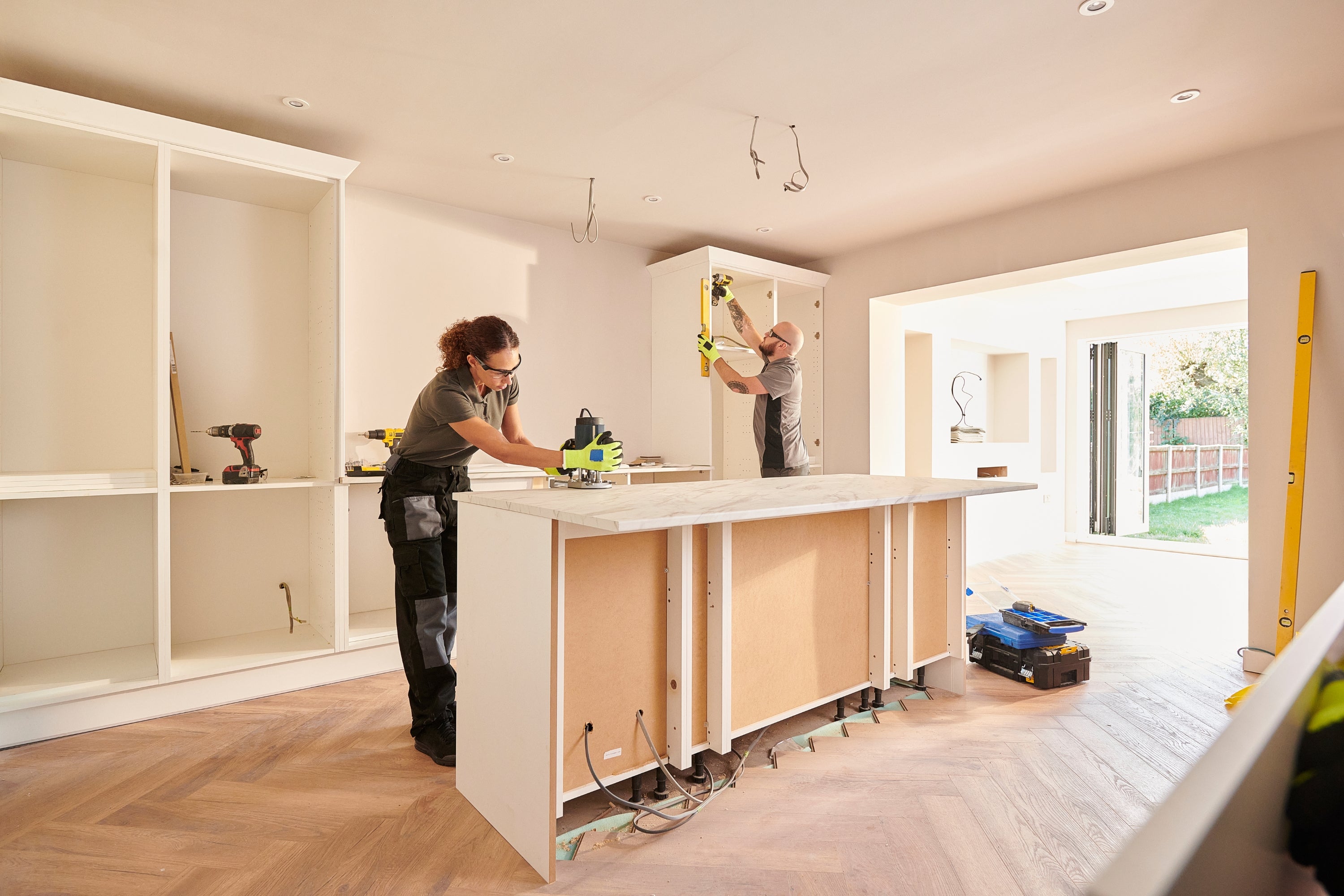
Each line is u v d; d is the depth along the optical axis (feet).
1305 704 1.42
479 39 7.60
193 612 10.09
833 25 7.34
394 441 10.82
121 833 5.99
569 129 9.73
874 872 5.49
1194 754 7.49
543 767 5.47
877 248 15.47
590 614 6.10
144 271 9.66
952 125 9.65
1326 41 7.64
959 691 9.25
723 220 13.64
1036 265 12.84
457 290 12.70
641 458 14.78
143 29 7.34
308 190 10.03
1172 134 9.93
